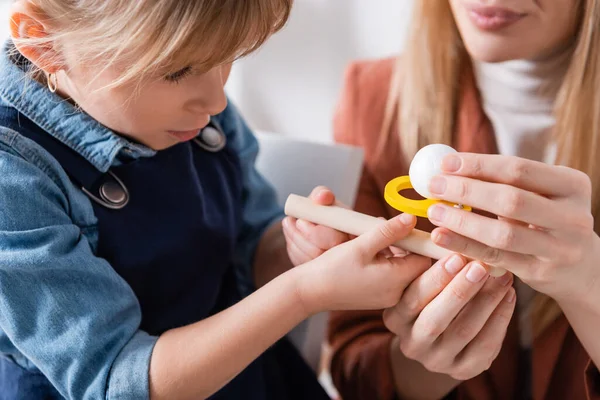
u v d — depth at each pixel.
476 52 0.76
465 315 0.68
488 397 0.87
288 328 0.68
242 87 1.33
